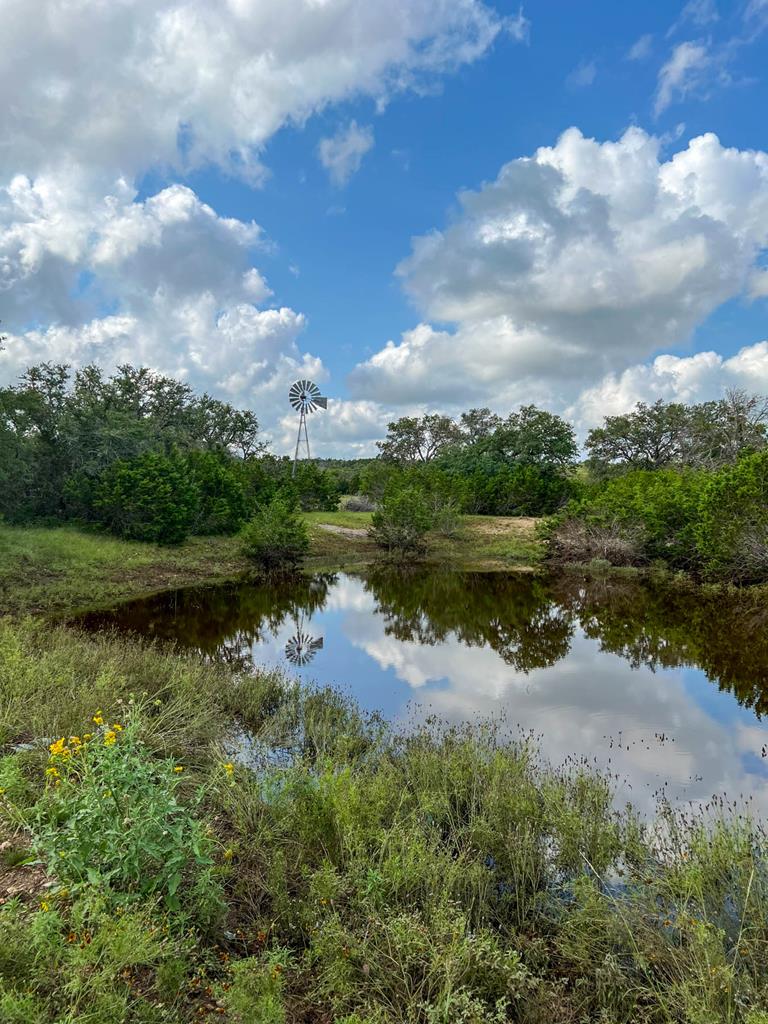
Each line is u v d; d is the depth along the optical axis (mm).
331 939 3592
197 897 3830
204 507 30250
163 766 5035
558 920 4191
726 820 5555
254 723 8258
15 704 6684
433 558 30672
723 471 21375
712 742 7770
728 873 4480
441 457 59469
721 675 10961
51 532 24531
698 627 15148
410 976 3477
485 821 5180
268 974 3113
